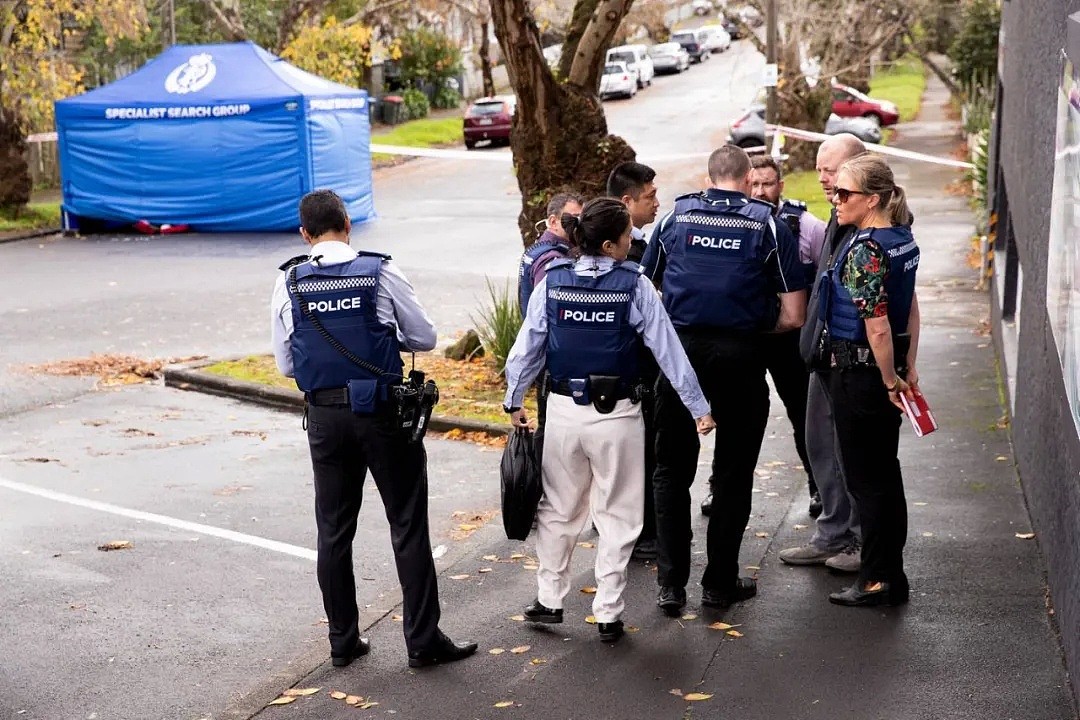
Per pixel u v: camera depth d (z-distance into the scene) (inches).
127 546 264.7
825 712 175.5
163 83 930.7
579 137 407.5
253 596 235.9
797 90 1112.8
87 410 401.1
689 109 1756.9
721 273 205.2
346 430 189.9
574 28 440.1
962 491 276.7
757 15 1282.0
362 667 198.4
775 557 241.9
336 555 196.2
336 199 193.3
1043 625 202.4
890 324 202.4
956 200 941.2
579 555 247.1
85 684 196.7
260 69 930.7
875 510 210.1
